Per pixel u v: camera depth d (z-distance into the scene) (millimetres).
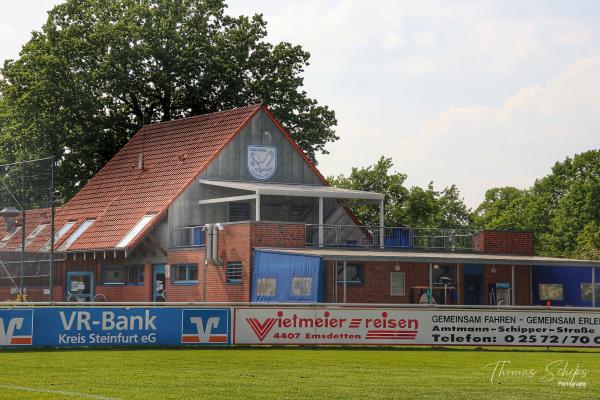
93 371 43250
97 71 116000
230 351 55781
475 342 61156
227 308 58781
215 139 100500
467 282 89188
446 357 53594
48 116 115750
